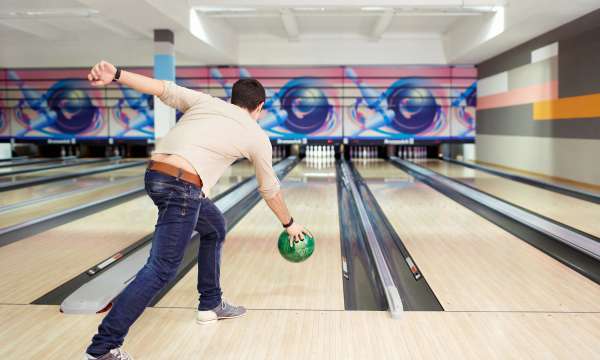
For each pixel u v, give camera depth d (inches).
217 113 64.4
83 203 187.3
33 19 277.6
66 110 385.7
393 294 84.1
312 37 371.9
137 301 60.0
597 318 77.9
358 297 91.0
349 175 283.9
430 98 375.2
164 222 61.9
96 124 386.6
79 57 378.0
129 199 199.5
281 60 374.9
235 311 78.0
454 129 377.4
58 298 88.0
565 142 247.1
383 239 133.4
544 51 265.0
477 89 373.4
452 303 85.4
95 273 103.3
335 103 377.7
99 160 383.6
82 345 68.4
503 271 103.6
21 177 268.4
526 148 291.6
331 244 126.6
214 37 303.7
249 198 201.6
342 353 66.1
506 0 239.8
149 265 61.9
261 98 69.4
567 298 87.3
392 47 370.6
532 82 281.4
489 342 69.5
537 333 72.5
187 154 61.5
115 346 59.7
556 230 133.7
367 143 380.2
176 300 85.7
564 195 201.0
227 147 63.5
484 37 284.5
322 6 236.2
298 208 179.3
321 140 381.4
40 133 388.8
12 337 71.0
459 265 108.3
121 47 373.7
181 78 381.7
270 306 83.5
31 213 168.1
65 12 265.1
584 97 229.0
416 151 406.0
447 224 150.3
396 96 375.2
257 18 314.0
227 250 120.8
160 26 246.5
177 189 61.1
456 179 255.6
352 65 373.7
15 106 386.3
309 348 67.6
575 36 234.2
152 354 65.7
